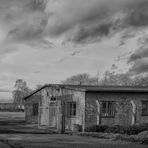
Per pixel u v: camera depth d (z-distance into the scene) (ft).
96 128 80.79
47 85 111.45
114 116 91.40
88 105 89.56
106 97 91.50
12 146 52.90
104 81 304.71
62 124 85.05
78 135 76.18
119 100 92.63
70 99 96.58
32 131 85.97
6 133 78.84
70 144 56.95
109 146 54.95
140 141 60.95
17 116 189.78
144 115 94.48
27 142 58.65
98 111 88.43
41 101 118.32
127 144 58.18
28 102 131.13
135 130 73.10
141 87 108.99
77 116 92.22
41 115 116.98
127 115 92.99
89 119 89.10
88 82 296.51
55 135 75.61
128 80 297.33
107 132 77.10
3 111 297.12
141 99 94.94
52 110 105.91
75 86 102.01
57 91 104.63
